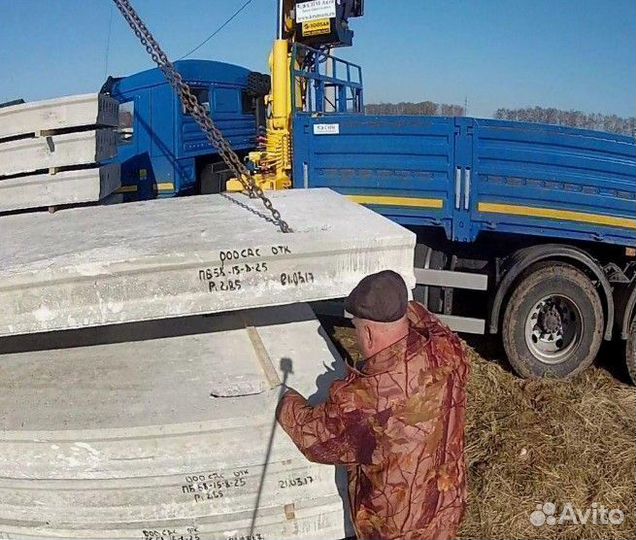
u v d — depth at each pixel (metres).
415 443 2.06
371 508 2.16
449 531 2.16
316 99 6.61
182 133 7.96
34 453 2.40
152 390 2.66
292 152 5.58
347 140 5.36
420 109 13.22
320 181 5.48
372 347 2.12
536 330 5.28
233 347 3.12
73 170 4.42
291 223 2.73
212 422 2.37
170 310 2.32
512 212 5.14
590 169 5.09
